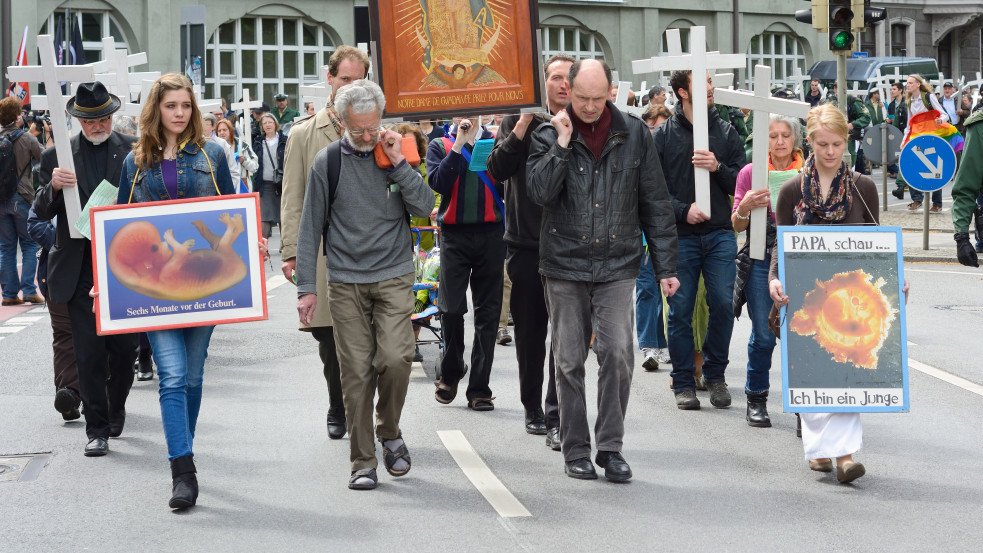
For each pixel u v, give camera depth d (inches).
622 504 287.1
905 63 1760.6
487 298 390.9
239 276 297.9
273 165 943.0
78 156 346.6
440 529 269.7
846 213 321.7
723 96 353.1
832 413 308.2
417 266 474.9
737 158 384.5
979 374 440.1
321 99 558.6
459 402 407.5
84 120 343.0
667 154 386.0
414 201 302.4
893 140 1032.2
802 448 340.8
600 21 1940.2
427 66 327.0
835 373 309.1
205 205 298.4
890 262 314.8
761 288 361.4
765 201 354.0
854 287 312.5
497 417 384.5
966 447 339.9
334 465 327.6
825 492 296.4
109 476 320.5
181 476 288.0
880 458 329.4
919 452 335.3
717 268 385.4
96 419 344.2
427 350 515.8
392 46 326.3
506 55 326.0
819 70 1791.3
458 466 324.2
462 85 327.0
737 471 316.2
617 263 304.0
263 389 432.5
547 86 340.2
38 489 308.5
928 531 264.7
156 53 1589.6
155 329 294.2
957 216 418.9
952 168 765.9
